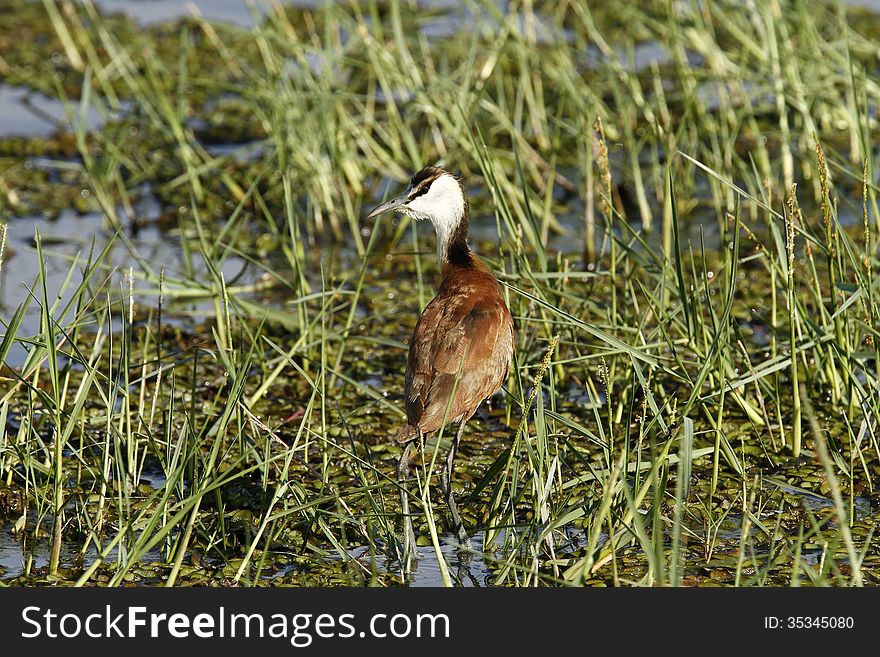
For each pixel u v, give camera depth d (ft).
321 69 87.20
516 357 51.47
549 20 107.55
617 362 60.64
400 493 50.52
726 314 47.21
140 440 53.01
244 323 59.26
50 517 48.65
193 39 118.52
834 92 84.69
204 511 49.24
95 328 67.21
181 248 80.74
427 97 79.87
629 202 86.43
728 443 51.11
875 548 45.96
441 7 111.45
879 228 54.44
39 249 44.45
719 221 76.54
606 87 100.89
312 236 81.66
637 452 45.52
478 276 54.34
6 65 112.06
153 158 93.86
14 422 55.98
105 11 128.77
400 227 80.38
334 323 68.54
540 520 43.73
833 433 54.54
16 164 93.20
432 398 48.85
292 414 57.47
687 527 47.80
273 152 83.92
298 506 43.32
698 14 86.89
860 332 55.98
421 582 44.55
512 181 87.35
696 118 90.99
